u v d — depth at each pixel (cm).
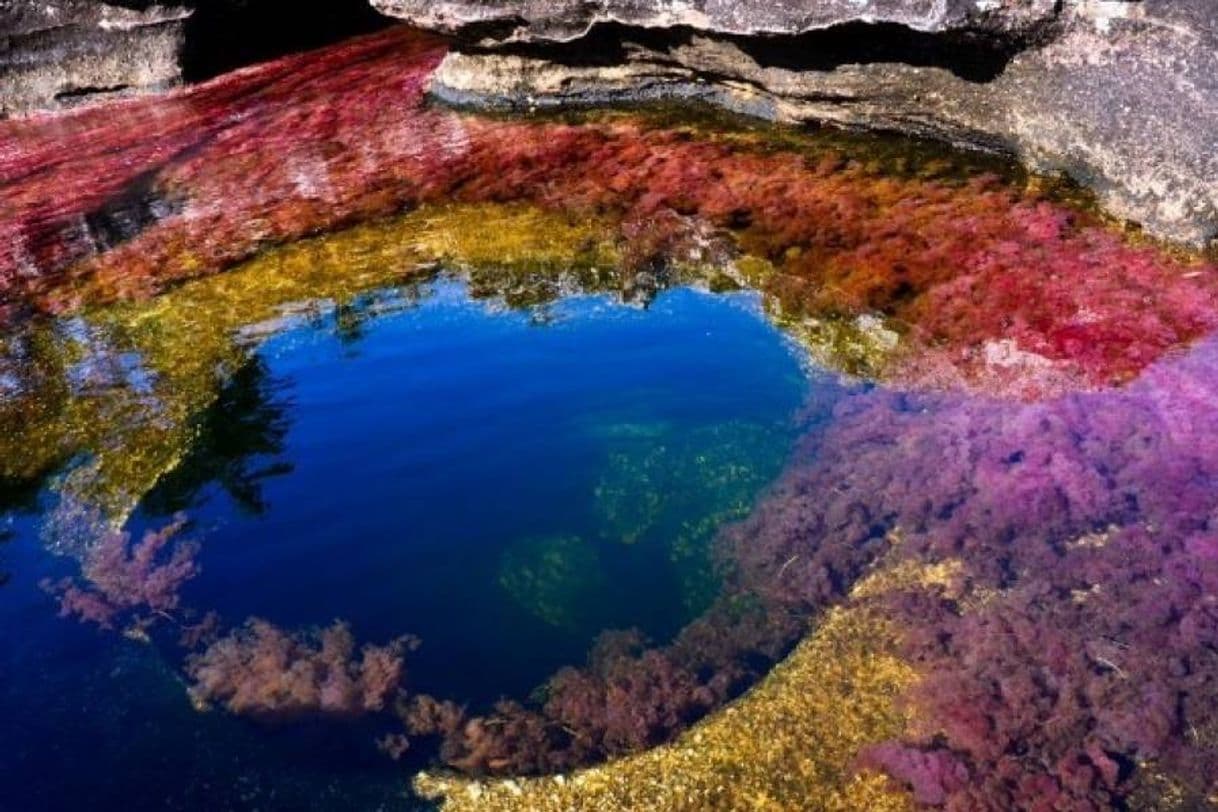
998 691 686
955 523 823
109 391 1105
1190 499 794
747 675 750
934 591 779
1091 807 609
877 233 1164
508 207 1359
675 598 837
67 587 869
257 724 746
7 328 1235
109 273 1323
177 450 1009
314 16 2208
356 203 1415
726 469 934
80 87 2009
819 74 1370
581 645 802
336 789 700
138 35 1977
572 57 1603
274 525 913
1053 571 771
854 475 895
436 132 1614
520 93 1656
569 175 1407
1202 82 1042
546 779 690
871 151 1361
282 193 1473
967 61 1242
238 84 1986
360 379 1083
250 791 704
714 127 1502
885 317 1052
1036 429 886
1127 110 1104
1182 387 891
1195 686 668
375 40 2133
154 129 1805
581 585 852
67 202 1543
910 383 976
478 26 1581
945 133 1324
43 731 754
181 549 891
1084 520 809
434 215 1366
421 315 1178
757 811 648
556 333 1127
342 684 757
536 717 731
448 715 736
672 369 1058
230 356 1138
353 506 928
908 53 1283
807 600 798
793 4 1298
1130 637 707
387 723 745
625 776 685
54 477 998
